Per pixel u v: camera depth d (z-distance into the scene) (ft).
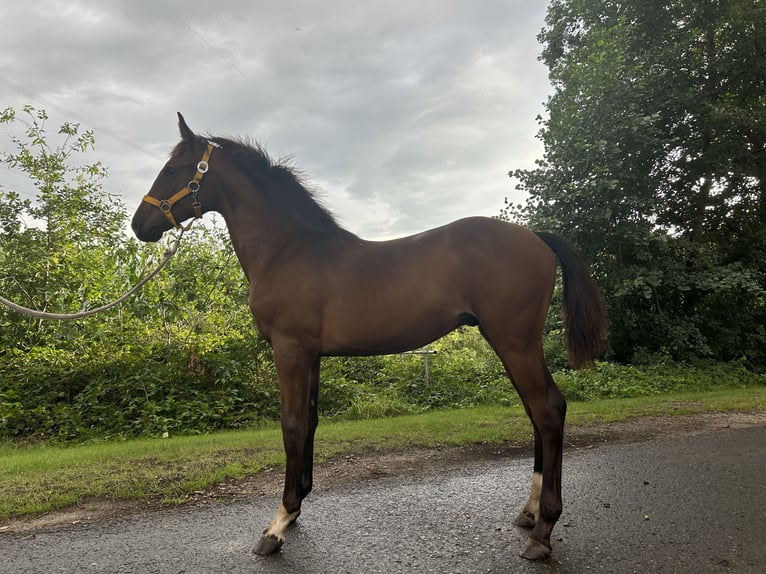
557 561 7.81
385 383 30.83
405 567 7.75
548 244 9.64
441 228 9.48
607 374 31.73
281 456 14.75
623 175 32.07
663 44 37.68
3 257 28.81
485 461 14.42
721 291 34.27
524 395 8.70
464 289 8.83
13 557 8.40
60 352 24.82
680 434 17.29
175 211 10.13
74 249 28.91
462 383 30.66
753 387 30.94
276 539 8.39
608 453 14.85
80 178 33.50
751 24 35.27
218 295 28.04
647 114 35.35
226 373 25.04
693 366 33.30
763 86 37.60
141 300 26.35
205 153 10.08
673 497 10.61
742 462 13.23
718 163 35.86
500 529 9.20
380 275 9.04
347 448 15.98
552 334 37.09
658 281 31.42
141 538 9.11
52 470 13.69
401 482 12.39
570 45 45.73
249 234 9.87
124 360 25.34
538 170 35.83
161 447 16.70
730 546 8.14
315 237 9.71
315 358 9.78
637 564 7.63
